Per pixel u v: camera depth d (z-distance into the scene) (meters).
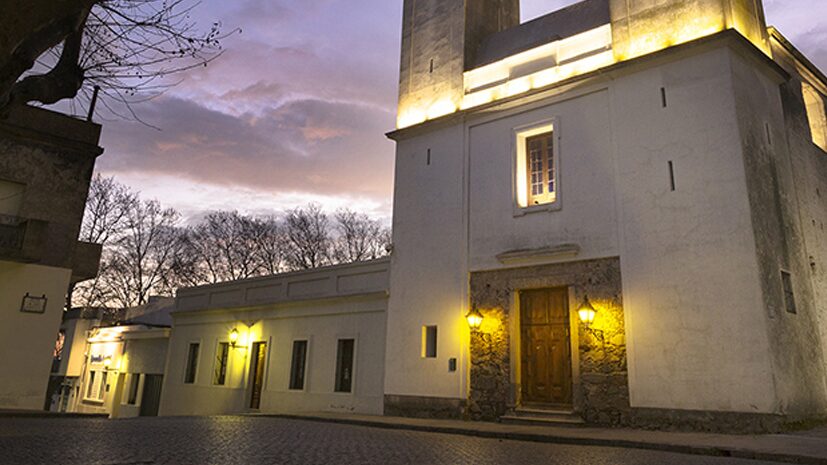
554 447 9.03
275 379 19.36
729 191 11.09
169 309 29.09
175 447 7.86
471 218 15.05
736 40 11.70
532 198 14.46
